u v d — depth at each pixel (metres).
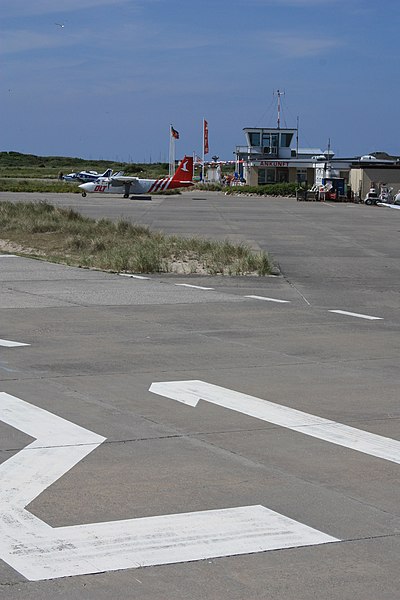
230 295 22.67
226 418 10.48
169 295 22.28
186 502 7.57
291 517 7.28
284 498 7.73
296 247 38.00
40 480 8.11
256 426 10.16
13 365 13.33
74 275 26.41
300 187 104.38
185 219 56.06
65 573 6.15
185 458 8.87
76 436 9.60
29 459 8.73
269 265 28.73
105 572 6.18
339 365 13.82
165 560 6.39
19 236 39.34
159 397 11.46
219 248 32.00
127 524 7.05
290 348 15.24
